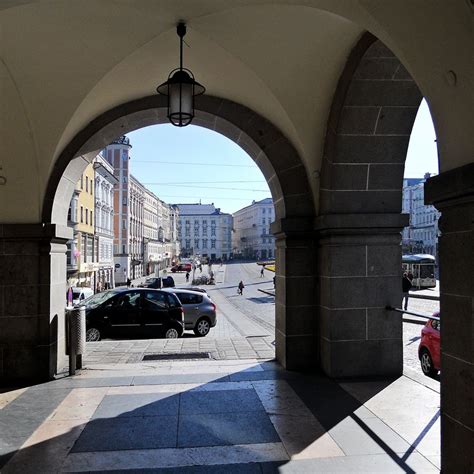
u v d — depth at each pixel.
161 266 92.56
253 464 3.96
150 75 6.46
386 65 5.50
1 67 5.54
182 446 4.34
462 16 2.88
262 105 6.85
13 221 6.72
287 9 4.96
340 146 6.35
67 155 6.82
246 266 93.44
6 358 6.66
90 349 9.70
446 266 3.43
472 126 3.02
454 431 3.35
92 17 5.04
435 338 8.33
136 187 68.56
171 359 8.55
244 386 6.22
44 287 6.75
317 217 6.85
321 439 4.46
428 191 3.48
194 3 4.82
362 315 6.67
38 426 4.87
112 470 3.89
